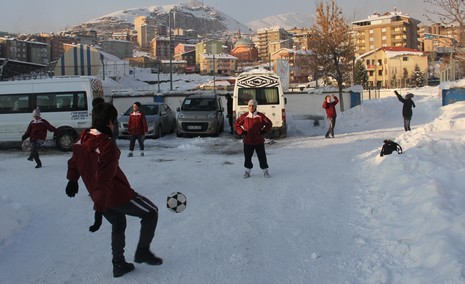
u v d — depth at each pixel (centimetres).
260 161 986
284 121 1877
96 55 5838
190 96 2145
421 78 8431
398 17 11350
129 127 1392
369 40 11394
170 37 3656
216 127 1977
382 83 9362
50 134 1655
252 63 13962
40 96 1666
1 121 1673
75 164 443
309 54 3462
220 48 15925
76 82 1662
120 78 8144
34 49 14388
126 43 17438
